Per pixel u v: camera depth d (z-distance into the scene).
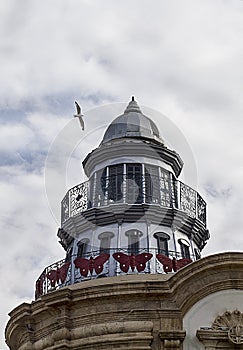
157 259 42.16
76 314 37.97
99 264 41.62
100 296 37.47
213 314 37.03
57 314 38.38
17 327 39.78
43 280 42.94
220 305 37.16
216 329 36.69
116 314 37.28
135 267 41.47
